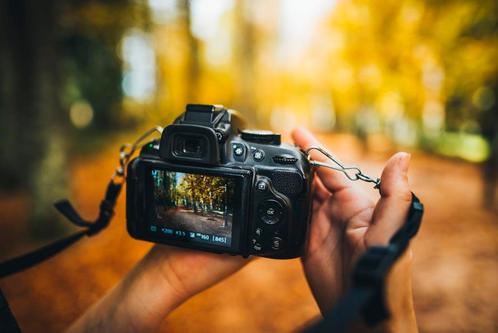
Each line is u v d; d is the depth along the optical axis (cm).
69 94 257
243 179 26
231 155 27
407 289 21
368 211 25
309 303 72
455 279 80
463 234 106
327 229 27
